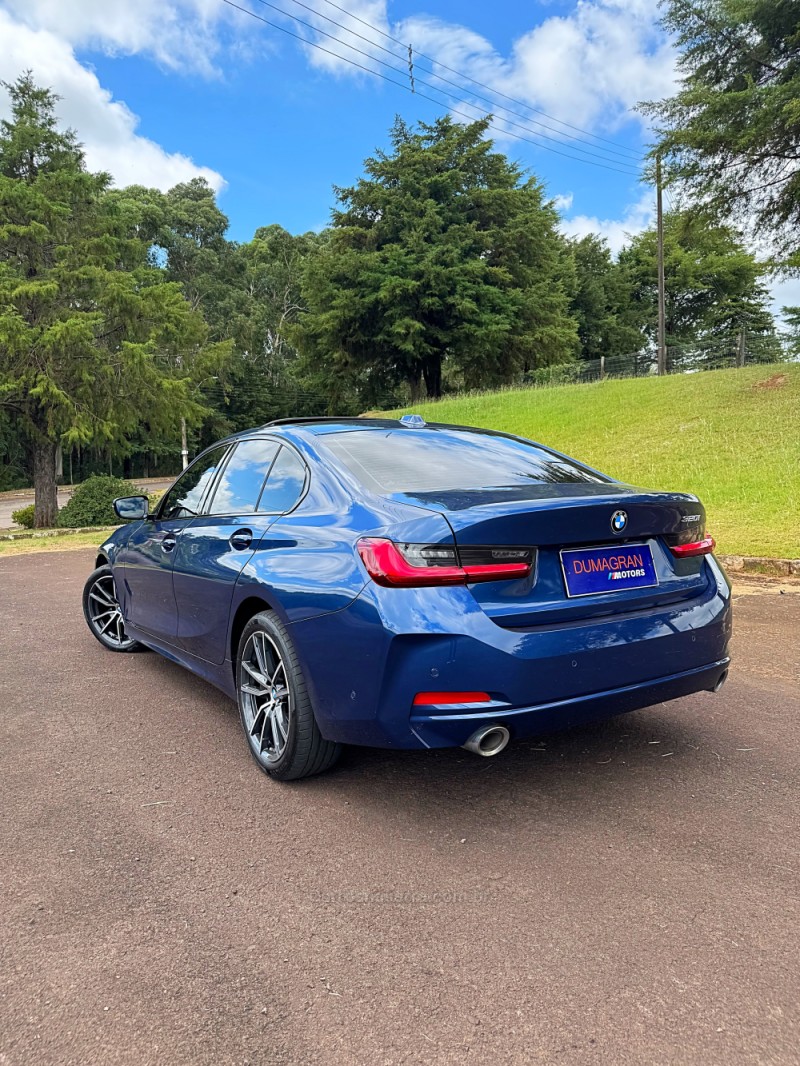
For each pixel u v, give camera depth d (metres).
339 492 3.04
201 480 4.21
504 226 37.34
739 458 12.29
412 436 3.66
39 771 3.28
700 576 3.16
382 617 2.52
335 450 3.33
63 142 23.83
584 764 3.28
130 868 2.47
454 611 2.47
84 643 5.68
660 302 29.86
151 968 1.97
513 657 2.47
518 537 2.58
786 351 26.58
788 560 7.49
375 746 2.67
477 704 2.47
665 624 2.86
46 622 6.48
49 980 1.92
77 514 18.47
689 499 3.11
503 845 2.58
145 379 23.27
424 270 34.56
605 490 3.06
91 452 56.72
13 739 3.68
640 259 56.34
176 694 4.39
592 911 2.19
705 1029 1.72
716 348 29.75
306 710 2.94
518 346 37.66
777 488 10.59
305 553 2.92
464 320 36.16
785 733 3.60
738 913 2.16
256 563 3.18
